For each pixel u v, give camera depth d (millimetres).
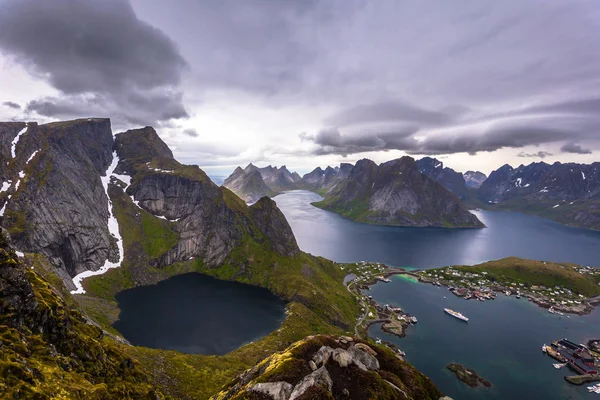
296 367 71562
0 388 48938
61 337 75562
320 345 85812
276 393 63062
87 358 77500
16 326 67062
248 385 68688
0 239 75062
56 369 63562
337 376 70875
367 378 69938
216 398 82312
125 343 160625
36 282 86625
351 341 94375
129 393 79938
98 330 97625
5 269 70625
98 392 64438
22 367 55188
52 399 53469
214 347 195375
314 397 59750
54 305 80750
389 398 67062
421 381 82938
